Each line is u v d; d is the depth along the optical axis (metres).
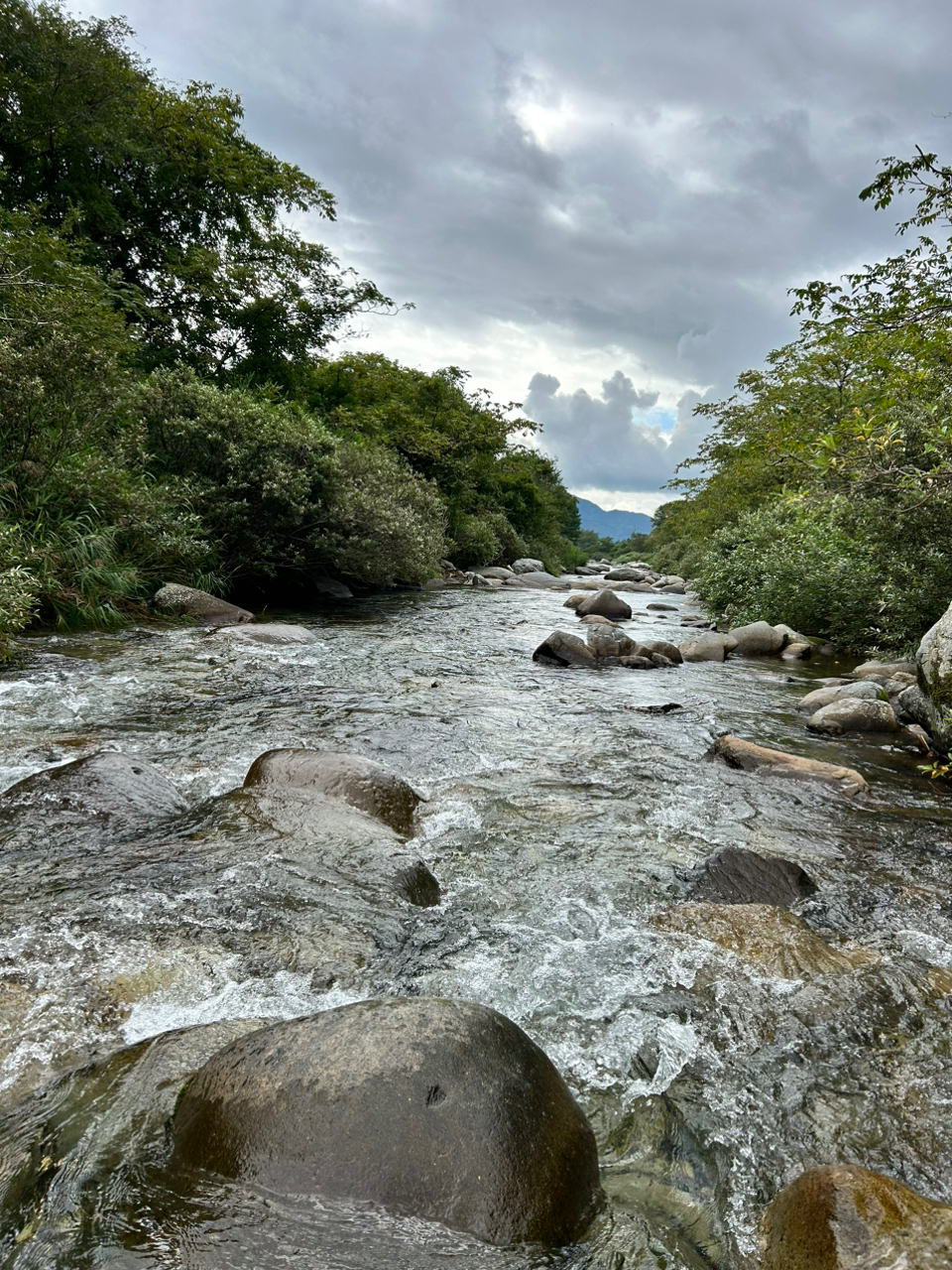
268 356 21.72
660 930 3.24
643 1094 2.29
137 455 12.27
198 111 19.95
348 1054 1.85
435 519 21.02
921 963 3.10
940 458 7.11
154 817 3.90
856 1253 1.60
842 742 6.76
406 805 4.40
